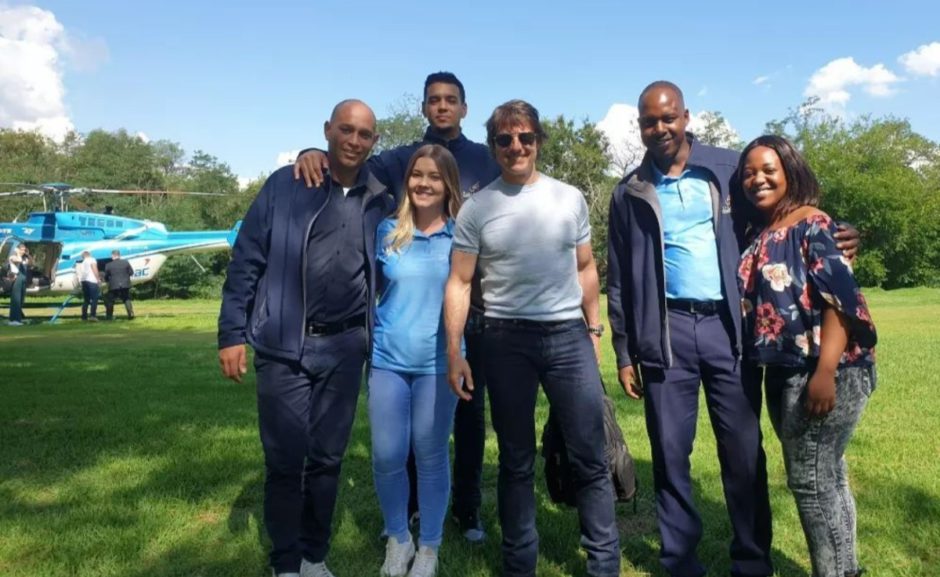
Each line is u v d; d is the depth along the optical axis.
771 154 2.69
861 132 35.97
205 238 21.44
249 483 4.14
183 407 6.18
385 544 3.41
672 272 2.91
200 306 24.94
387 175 3.70
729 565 3.14
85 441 5.02
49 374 7.86
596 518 2.86
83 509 3.69
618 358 3.08
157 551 3.25
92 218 20.12
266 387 2.90
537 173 2.87
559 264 2.77
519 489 2.84
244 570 3.10
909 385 6.89
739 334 2.81
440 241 3.05
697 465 4.43
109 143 50.75
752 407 2.87
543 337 2.77
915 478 4.05
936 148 40.69
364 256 2.99
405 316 2.99
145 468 4.40
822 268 2.46
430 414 2.99
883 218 32.88
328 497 3.02
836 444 2.55
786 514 3.62
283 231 2.90
